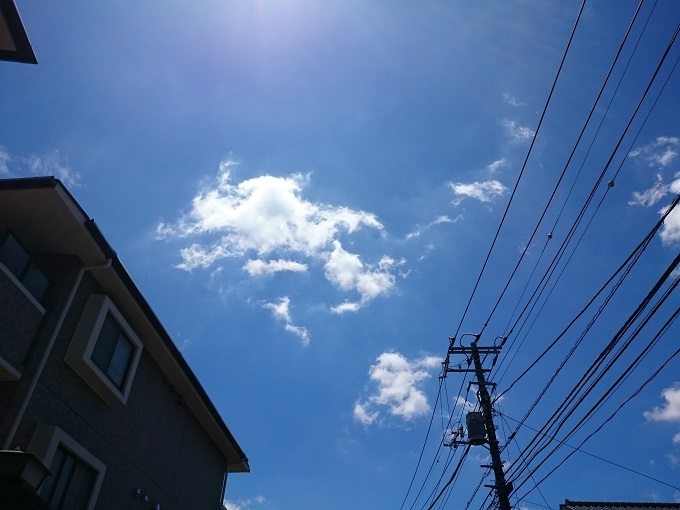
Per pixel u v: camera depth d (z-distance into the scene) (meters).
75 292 10.42
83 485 10.12
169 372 13.84
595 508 20.30
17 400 8.68
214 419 15.99
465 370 14.82
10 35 9.21
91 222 10.23
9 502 6.15
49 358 9.65
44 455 8.82
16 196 9.46
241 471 18.75
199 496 15.70
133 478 11.97
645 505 20.17
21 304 9.09
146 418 12.83
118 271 11.07
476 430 13.47
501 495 12.42
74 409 10.16
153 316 12.33
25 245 10.40
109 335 11.20
